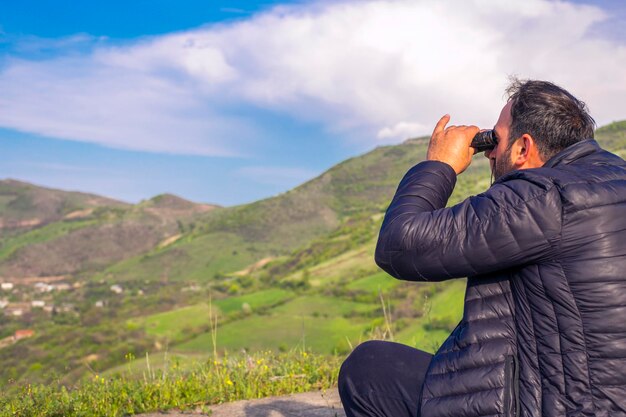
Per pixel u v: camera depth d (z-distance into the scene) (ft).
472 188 448.65
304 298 317.42
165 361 15.87
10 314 461.37
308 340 221.05
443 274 5.56
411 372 6.46
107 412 12.44
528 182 5.41
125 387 13.73
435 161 6.24
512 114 5.98
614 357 4.95
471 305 5.70
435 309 158.20
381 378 6.59
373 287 309.83
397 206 5.96
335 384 14.57
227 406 12.76
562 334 5.14
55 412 12.57
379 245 5.85
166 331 270.67
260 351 16.60
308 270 424.05
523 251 5.24
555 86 5.97
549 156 5.79
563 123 5.69
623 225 5.18
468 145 6.36
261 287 398.42
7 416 12.24
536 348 5.28
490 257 5.33
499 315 5.54
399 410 6.48
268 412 12.07
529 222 5.21
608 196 5.24
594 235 5.13
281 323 260.62
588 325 5.05
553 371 5.14
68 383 13.93
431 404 5.58
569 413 5.03
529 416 5.16
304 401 12.94
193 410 12.62
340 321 252.42
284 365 15.47
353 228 541.34
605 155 5.71
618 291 5.02
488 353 5.44
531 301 5.34
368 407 6.71
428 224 5.58
